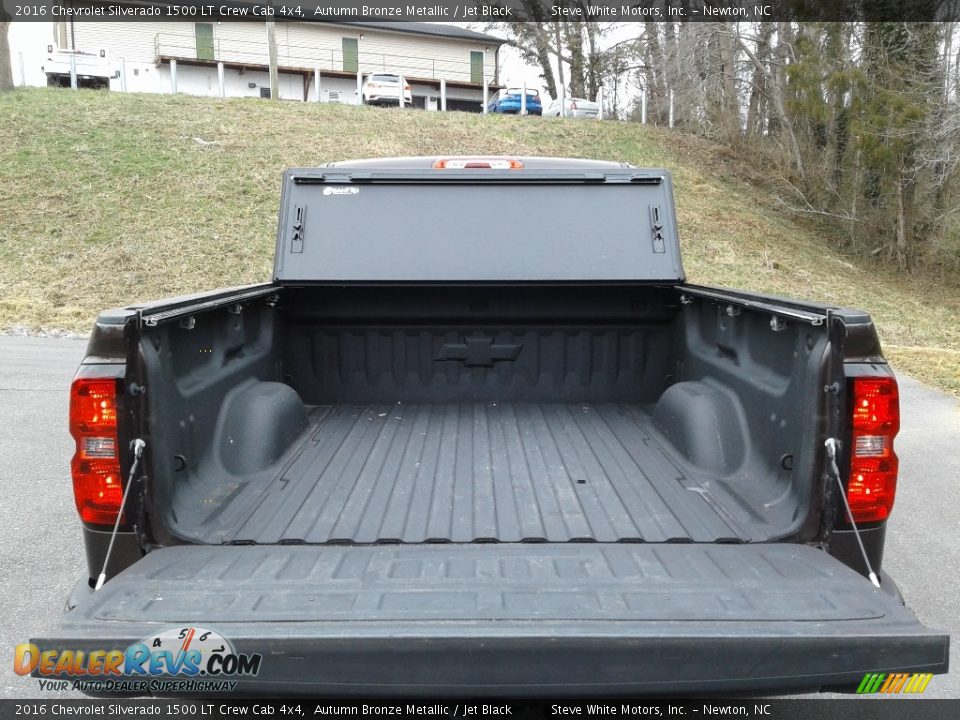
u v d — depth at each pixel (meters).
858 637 1.89
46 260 15.83
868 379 2.37
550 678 1.89
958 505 5.61
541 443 3.67
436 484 3.13
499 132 25.56
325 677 1.89
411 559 2.41
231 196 18.84
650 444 3.65
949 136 20.59
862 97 21.91
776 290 18.45
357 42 43.44
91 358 2.35
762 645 1.88
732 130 28.09
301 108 25.62
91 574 2.45
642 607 2.04
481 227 4.15
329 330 4.34
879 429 2.39
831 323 2.40
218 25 40.62
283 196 4.18
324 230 4.14
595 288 4.25
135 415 2.38
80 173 19.03
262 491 3.04
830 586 2.18
